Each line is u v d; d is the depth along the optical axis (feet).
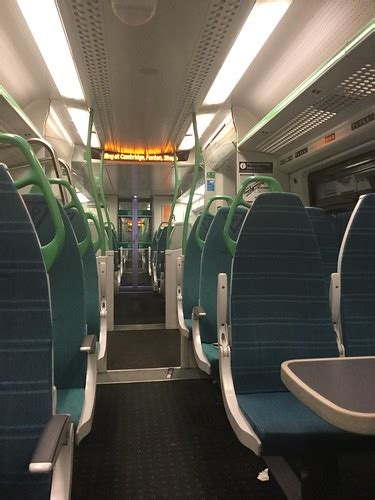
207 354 8.12
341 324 5.58
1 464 2.87
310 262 5.58
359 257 5.58
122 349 14.53
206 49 9.67
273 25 10.39
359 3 8.89
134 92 12.50
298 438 4.12
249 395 5.23
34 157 3.67
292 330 5.45
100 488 6.05
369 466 6.69
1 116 11.76
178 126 16.17
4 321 2.96
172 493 5.93
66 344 5.70
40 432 2.89
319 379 3.37
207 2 7.64
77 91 14.25
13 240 2.96
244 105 15.89
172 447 7.34
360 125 11.25
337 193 13.82
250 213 5.48
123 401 9.62
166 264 18.10
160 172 23.90
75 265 5.68
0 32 10.52
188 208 14.32
